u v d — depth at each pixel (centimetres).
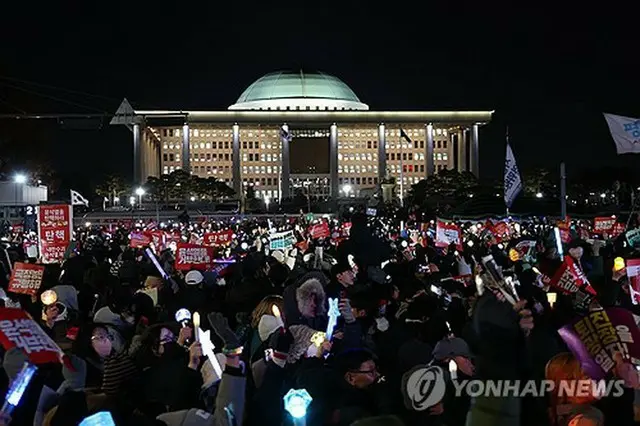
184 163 18925
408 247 2495
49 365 730
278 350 755
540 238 2875
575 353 579
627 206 7912
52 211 2381
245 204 15650
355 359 709
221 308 1104
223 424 665
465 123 19562
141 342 902
